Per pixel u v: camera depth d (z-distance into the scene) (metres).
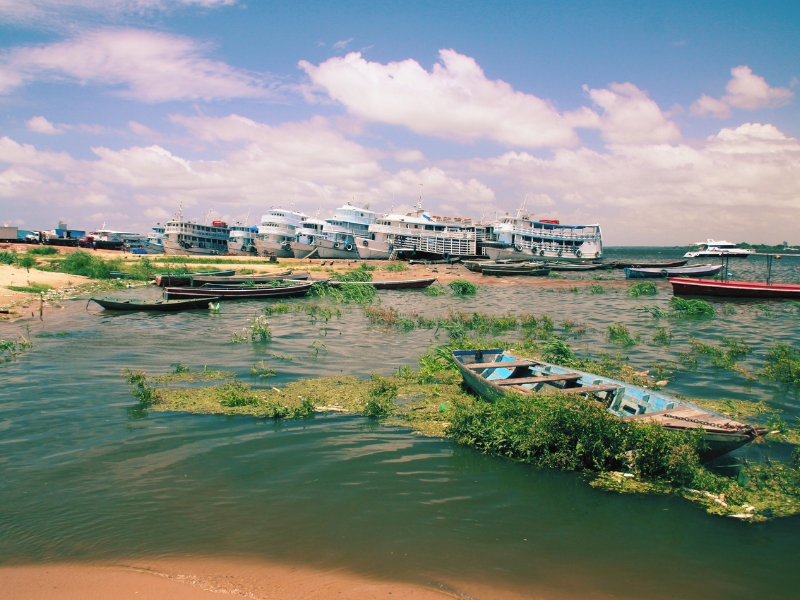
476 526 7.61
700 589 6.30
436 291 44.88
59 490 8.56
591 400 10.49
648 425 9.48
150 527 7.48
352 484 8.86
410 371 16.61
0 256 55.94
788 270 83.25
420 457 9.97
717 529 7.62
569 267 71.00
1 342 20.56
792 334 24.52
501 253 95.12
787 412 12.90
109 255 84.50
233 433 11.16
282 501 8.26
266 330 22.81
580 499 8.42
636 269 62.56
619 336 22.89
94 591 6.06
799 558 6.96
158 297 39.94
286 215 102.44
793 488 8.84
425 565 6.68
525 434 10.03
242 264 74.19
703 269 64.50
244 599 5.96
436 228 98.38
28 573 6.41
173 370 16.95
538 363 14.48
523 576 6.48
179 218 107.75
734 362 18.08
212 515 7.82
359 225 103.62
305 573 6.48
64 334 23.56
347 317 30.14
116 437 10.88
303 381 15.48
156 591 6.08
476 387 13.58
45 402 13.19
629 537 7.38
